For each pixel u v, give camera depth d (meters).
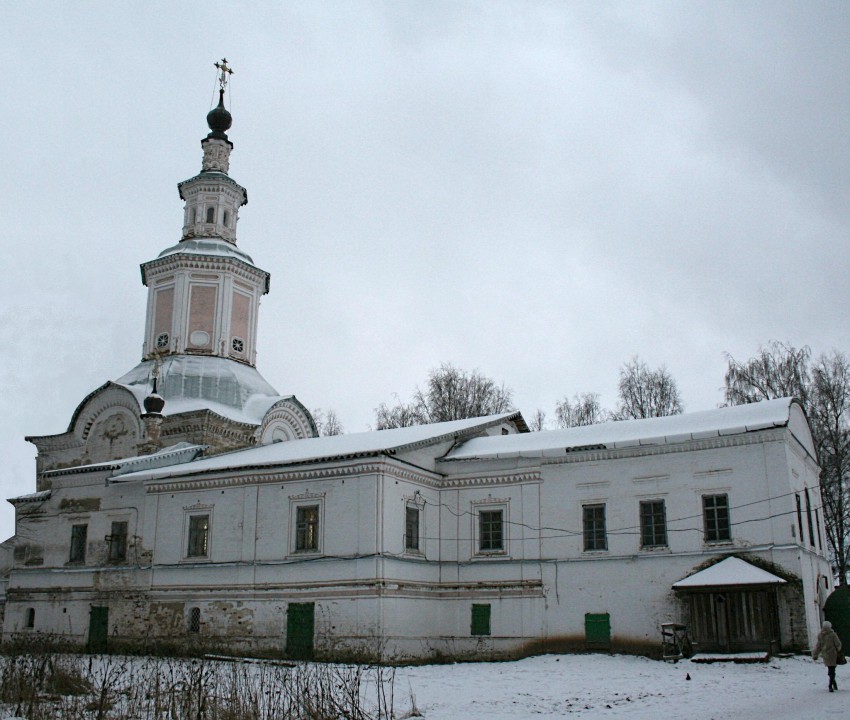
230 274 46.62
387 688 22.77
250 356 47.31
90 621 37.22
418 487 34.34
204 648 33.69
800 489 31.83
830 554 44.91
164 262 46.56
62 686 20.09
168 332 45.75
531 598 33.00
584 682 23.98
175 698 17.41
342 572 31.95
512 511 34.16
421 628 33.06
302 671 21.91
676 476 31.64
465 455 35.31
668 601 30.73
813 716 16.28
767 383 46.38
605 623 31.62
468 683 24.17
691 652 29.42
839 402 44.34
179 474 36.22
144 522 37.12
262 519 34.28
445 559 34.81
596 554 32.38
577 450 33.28
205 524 35.75
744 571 29.00
